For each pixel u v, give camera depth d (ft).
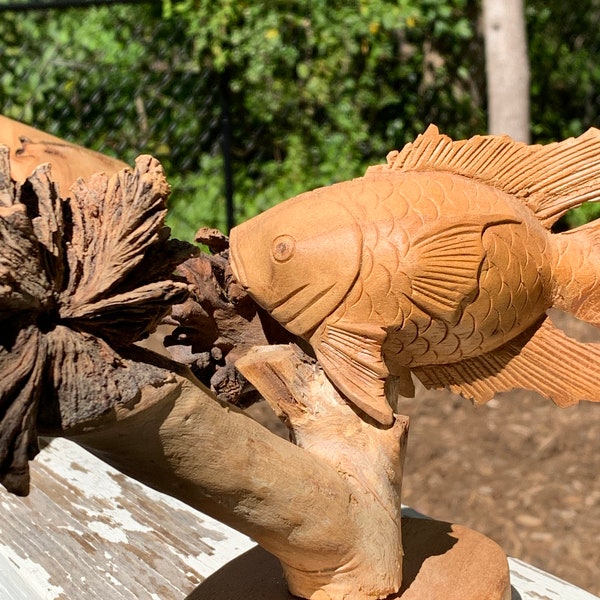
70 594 1.72
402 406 4.37
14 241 0.87
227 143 5.71
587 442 3.89
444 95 6.56
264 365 1.30
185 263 1.37
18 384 0.88
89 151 1.77
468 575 1.35
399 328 1.27
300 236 1.25
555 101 6.97
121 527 1.95
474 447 3.91
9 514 2.01
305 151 6.32
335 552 1.22
